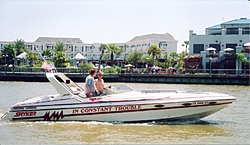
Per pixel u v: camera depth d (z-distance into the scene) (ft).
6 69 236.43
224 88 156.25
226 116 61.67
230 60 230.68
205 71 230.48
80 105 52.42
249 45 230.07
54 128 49.55
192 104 52.26
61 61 256.73
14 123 52.31
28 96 98.43
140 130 48.88
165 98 52.31
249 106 75.77
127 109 52.06
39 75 213.25
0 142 42.86
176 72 216.13
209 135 46.68
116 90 54.29
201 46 260.01
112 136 45.68
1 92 114.42
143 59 311.27
